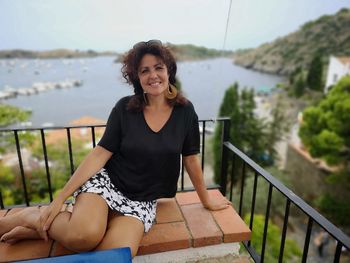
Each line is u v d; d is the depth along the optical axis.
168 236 1.47
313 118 13.90
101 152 1.37
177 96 1.40
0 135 9.74
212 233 1.50
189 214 1.67
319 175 13.78
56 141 11.01
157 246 1.43
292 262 9.11
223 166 1.98
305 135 14.33
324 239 10.02
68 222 1.16
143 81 1.32
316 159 14.10
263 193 10.61
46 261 0.90
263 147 15.44
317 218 1.01
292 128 15.83
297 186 13.88
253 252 1.61
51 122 13.55
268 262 8.39
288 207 1.24
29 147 10.20
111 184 1.40
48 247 1.36
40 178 9.75
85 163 1.34
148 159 1.35
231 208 1.74
